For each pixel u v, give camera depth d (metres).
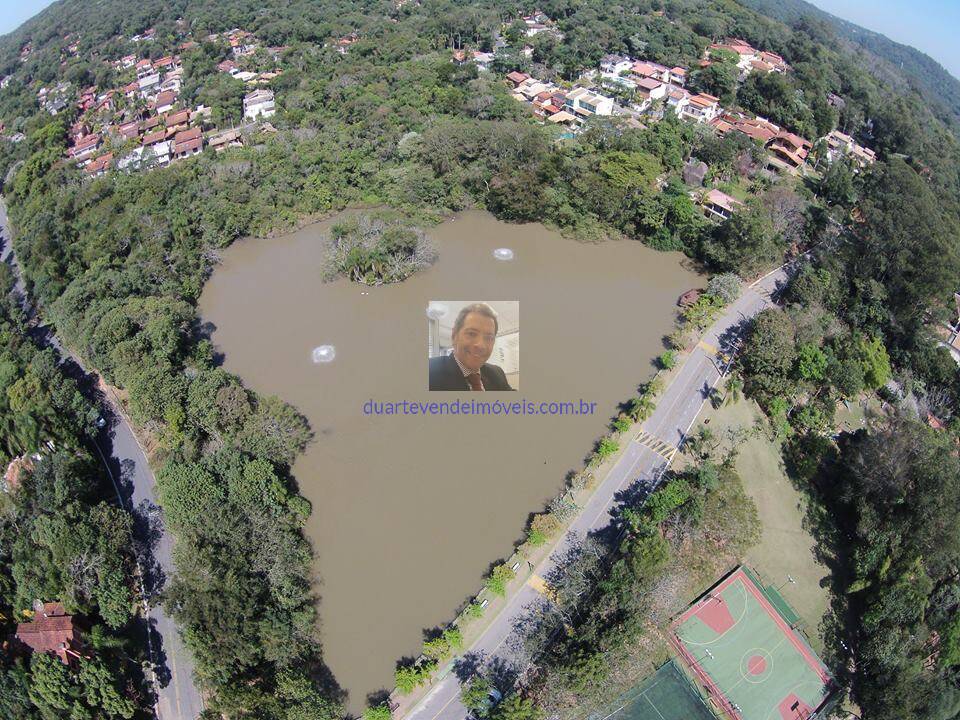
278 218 134.00
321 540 72.81
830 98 195.88
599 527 72.69
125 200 129.88
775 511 76.31
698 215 126.19
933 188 151.75
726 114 171.75
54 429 80.81
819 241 120.44
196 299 114.06
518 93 181.00
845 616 66.75
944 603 60.91
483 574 69.50
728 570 68.75
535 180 130.25
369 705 58.72
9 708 54.84
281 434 78.25
